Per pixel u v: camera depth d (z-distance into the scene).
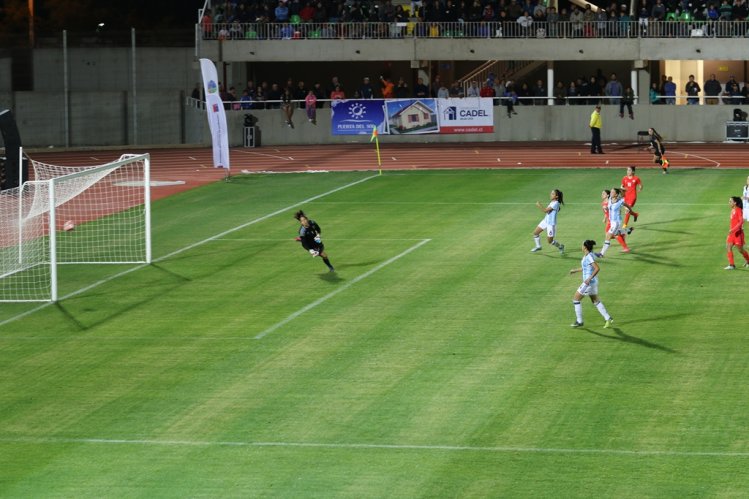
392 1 75.56
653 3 72.44
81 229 43.97
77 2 89.12
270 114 70.31
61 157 68.38
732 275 34.06
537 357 27.09
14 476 21.11
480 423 23.00
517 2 72.31
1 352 28.92
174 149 71.19
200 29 70.94
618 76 77.44
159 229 43.78
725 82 74.88
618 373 25.81
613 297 32.06
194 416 23.95
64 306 33.16
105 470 21.27
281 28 70.62
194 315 31.73
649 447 21.55
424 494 19.75
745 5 70.00
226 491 20.12
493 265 36.06
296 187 52.28
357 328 29.91
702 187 49.16
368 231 41.84
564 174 53.97
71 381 26.53
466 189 50.06
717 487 19.70
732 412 23.22
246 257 38.53
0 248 40.25
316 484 20.31
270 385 25.72
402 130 69.69
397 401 24.42
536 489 19.83
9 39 77.94
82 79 77.06
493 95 70.25
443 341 28.58
